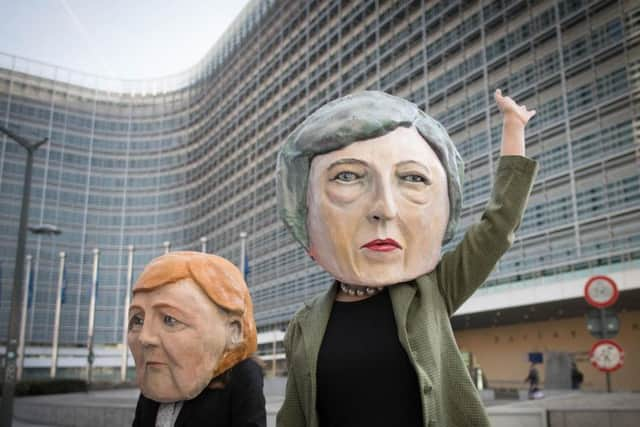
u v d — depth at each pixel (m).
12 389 12.53
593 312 8.55
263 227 39.41
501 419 7.80
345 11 34.59
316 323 2.57
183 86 61.81
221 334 2.54
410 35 29.42
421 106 28.45
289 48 39.88
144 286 2.49
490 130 24.70
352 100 2.60
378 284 2.45
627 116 20.27
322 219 2.53
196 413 2.58
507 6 24.80
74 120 61.22
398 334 2.39
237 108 46.59
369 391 2.36
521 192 2.44
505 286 22.58
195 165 55.31
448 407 2.31
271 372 34.59
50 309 55.19
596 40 21.48
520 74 24.03
